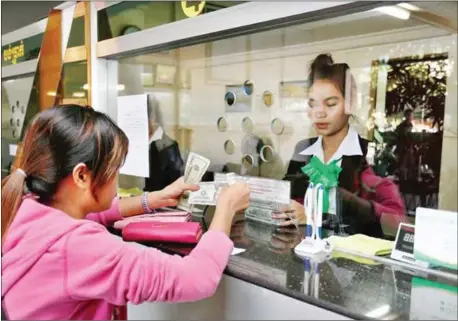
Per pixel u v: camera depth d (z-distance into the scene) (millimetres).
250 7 1043
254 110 1853
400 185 1405
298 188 1141
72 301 728
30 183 783
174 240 936
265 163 1759
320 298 671
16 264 725
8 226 755
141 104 1598
